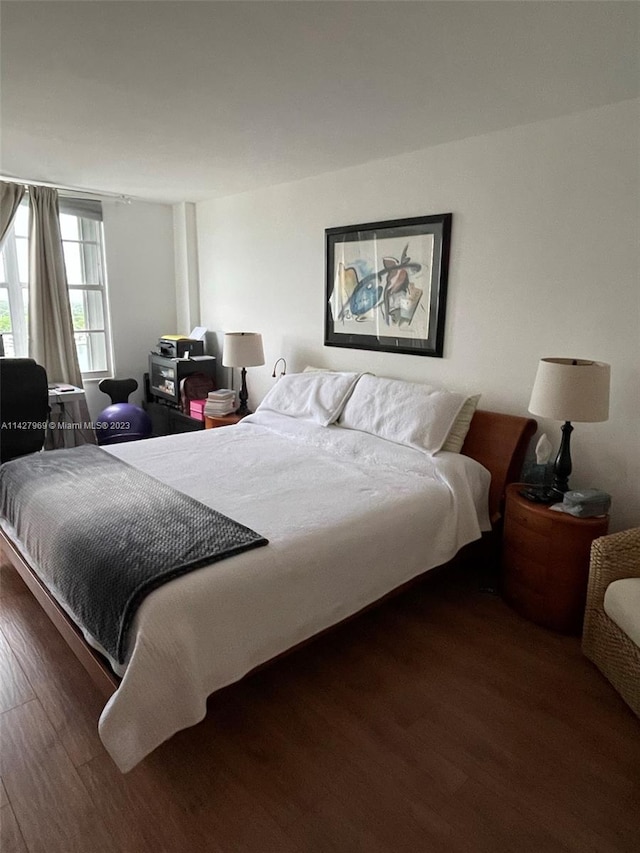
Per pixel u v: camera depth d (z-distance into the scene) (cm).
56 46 182
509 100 224
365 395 311
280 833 143
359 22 163
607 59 185
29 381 325
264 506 216
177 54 187
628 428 239
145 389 505
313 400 330
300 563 180
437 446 266
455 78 203
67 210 429
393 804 151
